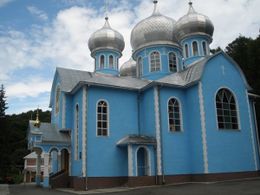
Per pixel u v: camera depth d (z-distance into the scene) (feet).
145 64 106.32
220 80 81.30
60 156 89.20
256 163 80.18
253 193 46.44
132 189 65.21
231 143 77.51
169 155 75.31
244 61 118.11
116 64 114.42
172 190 57.26
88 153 72.59
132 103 83.15
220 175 73.46
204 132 74.38
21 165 196.03
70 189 73.92
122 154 77.05
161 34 106.32
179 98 81.10
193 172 76.18
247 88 85.87
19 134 211.20
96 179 72.02
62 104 86.12
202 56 96.43
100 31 114.83
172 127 78.28
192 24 97.66
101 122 76.89
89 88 77.20
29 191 72.02
